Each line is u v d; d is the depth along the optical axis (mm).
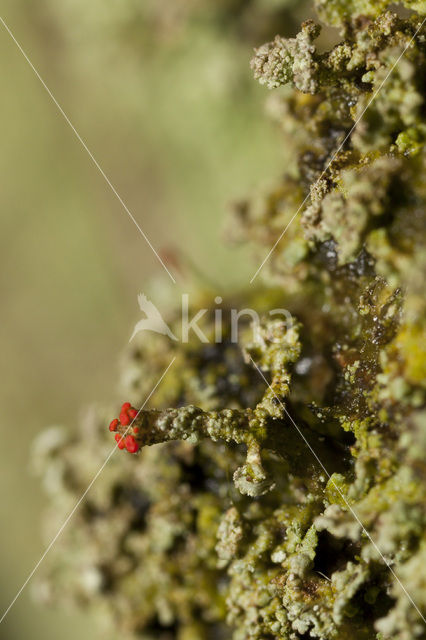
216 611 249
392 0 225
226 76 326
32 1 393
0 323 433
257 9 309
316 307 234
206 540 246
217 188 339
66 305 401
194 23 330
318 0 226
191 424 221
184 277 269
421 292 214
